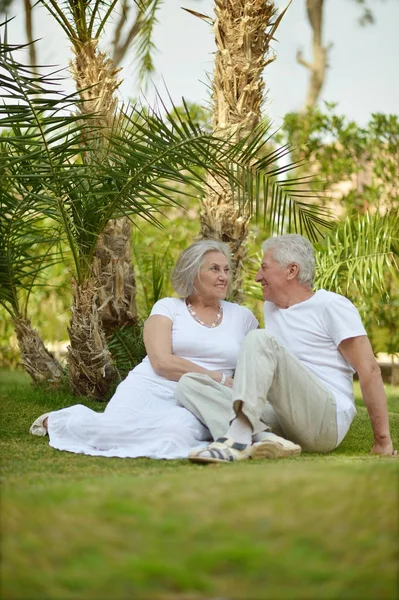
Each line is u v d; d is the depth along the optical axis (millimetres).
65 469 2705
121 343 4926
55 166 3990
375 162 7246
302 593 1261
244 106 4586
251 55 4609
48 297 8023
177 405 3311
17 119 3781
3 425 4031
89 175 4094
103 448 3234
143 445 3178
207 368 3459
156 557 1354
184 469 2619
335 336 3266
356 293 6605
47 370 5176
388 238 5137
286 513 1500
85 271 4559
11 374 7539
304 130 7434
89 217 4348
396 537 1432
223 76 4594
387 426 3303
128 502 1574
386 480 1731
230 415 3104
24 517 1533
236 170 4457
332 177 7359
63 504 1595
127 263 4891
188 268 3498
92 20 4570
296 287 3375
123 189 4078
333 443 3248
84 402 4707
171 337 3486
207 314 3549
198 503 1559
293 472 1854
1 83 3650
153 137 3965
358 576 1308
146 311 5719
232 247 4734
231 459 2783
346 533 1432
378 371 3275
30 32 9094
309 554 1364
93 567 1333
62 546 1402
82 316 4613
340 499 1565
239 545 1376
